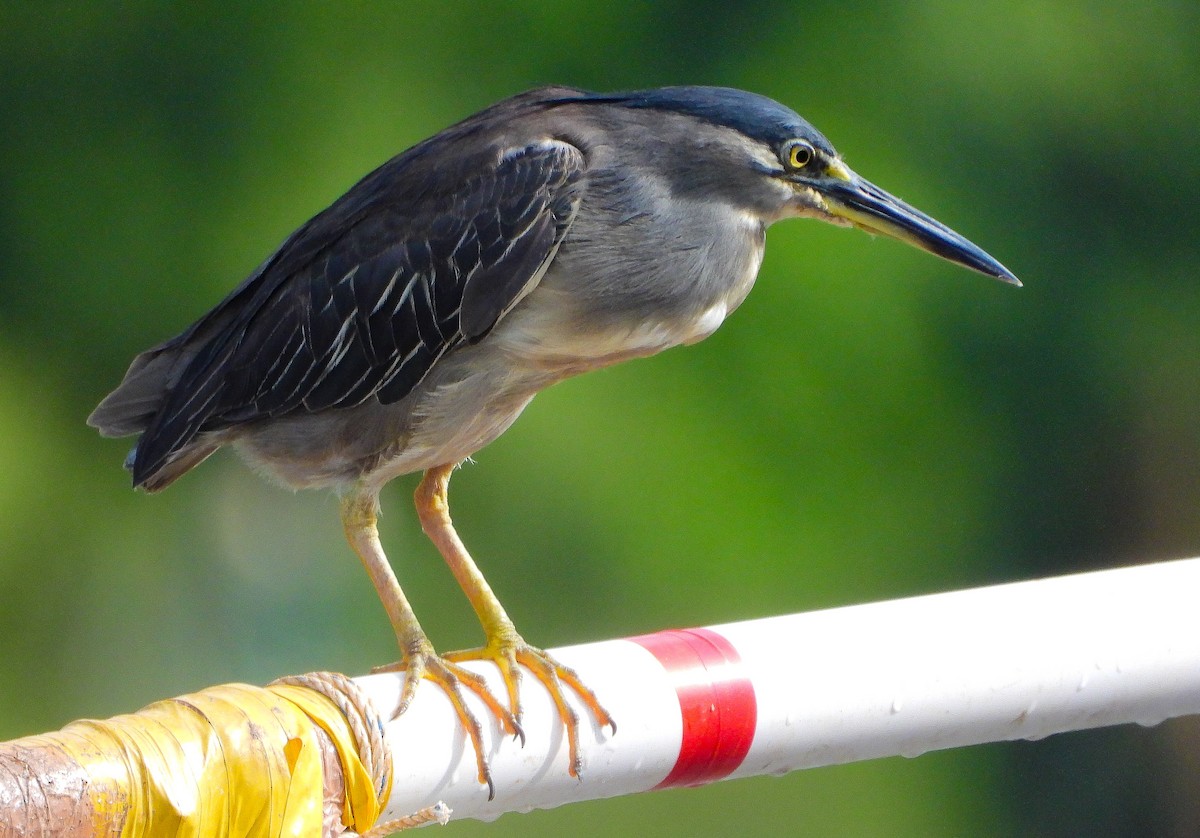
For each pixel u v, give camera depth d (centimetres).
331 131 1373
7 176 1392
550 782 372
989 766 1405
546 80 1407
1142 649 396
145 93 1395
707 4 1436
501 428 536
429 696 365
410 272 516
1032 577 1440
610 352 517
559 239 497
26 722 1309
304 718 332
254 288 559
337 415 532
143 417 571
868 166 1398
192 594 1373
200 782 312
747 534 1285
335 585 1390
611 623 1266
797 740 379
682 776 382
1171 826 1435
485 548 1257
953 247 542
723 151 516
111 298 1382
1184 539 1477
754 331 1336
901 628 387
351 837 338
